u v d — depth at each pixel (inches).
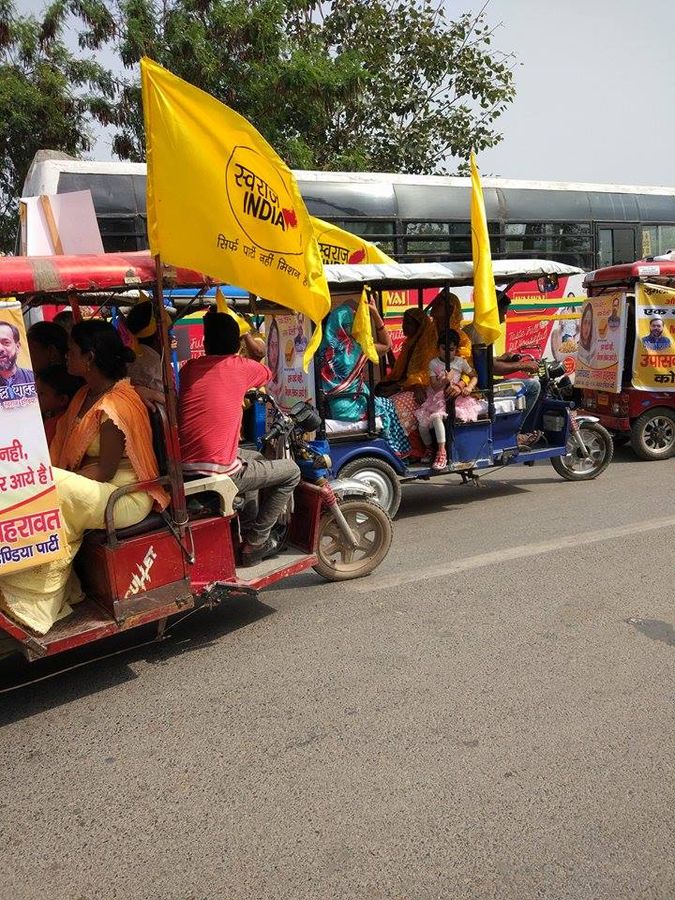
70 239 158.1
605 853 95.7
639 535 226.2
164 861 97.7
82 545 147.9
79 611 146.0
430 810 105.0
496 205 439.2
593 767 113.5
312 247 147.5
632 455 367.9
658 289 339.3
